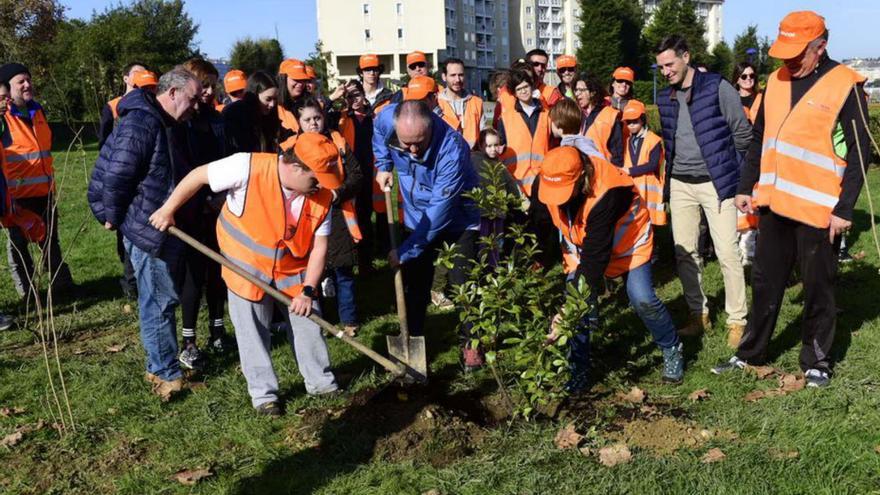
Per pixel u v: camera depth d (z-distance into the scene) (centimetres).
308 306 430
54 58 1811
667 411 439
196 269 525
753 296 484
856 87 429
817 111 440
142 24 3809
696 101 550
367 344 584
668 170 577
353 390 493
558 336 414
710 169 542
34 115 731
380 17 7000
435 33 6975
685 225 570
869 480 358
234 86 654
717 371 493
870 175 1323
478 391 479
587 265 429
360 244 770
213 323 573
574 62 890
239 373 526
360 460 405
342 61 7175
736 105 541
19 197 716
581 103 755
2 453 428
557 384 423
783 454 384
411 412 442
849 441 387
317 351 474
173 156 476
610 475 371
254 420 454
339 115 763
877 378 466
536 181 483
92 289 780
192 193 424
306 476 390
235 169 416
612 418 434
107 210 463
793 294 655
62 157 2141
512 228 458
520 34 8569
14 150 707
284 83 657
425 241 480
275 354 563
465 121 764
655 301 460
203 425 453
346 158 569
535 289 433
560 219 445
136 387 513
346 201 580
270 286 432
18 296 753
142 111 468
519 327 452
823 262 450
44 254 481
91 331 651
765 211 473
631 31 6494
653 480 363
